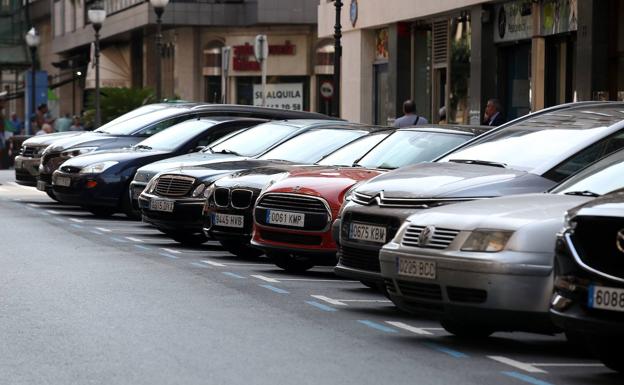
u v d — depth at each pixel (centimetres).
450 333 2045
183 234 3547
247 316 2167
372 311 2284
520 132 2538
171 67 11525
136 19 11306
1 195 5750
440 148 2870
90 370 1659
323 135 3491
